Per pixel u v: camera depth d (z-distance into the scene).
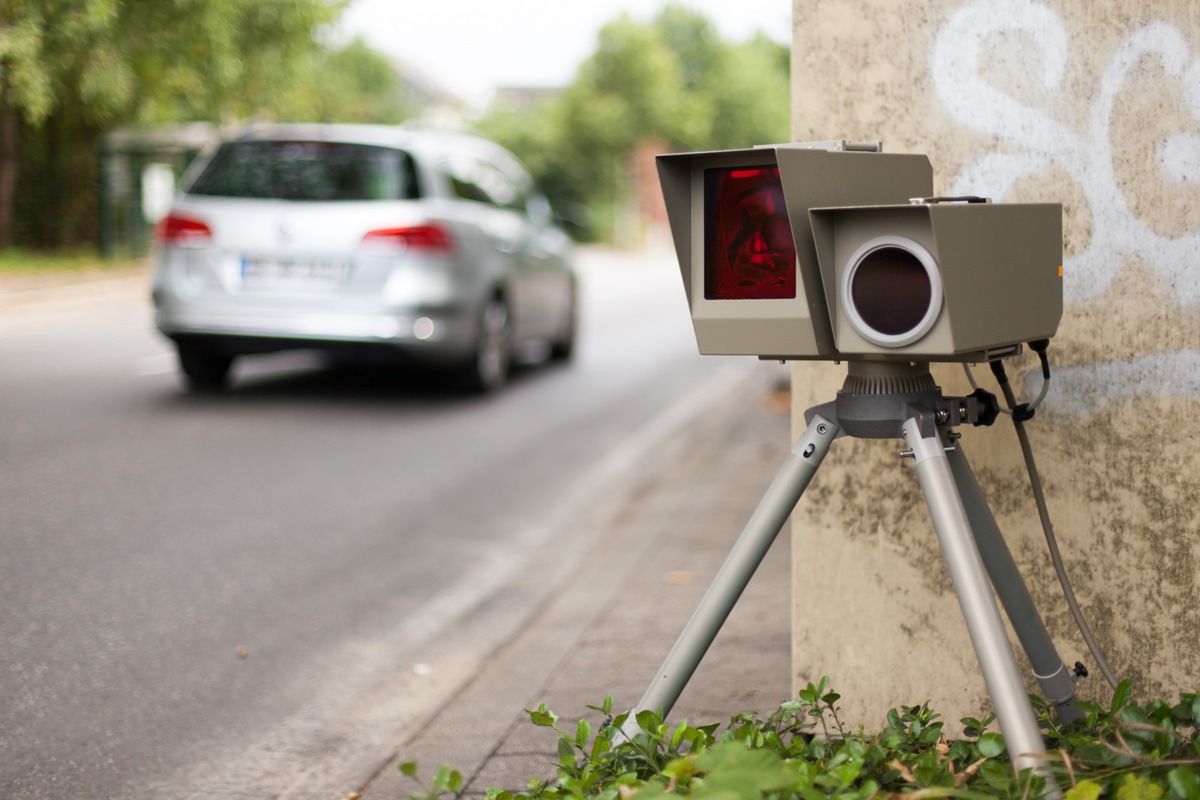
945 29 2.73
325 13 22.48
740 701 3.35
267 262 8.69
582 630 4.23
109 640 4.36
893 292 1.94
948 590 2.85
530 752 3.18
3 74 19.42
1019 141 2.70
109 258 24.94
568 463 7.56
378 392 9.78
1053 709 2.48
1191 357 2.61
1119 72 2.61
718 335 2.09
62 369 10.31
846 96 2.81
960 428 2.80
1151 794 1.96
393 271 8.60
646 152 73.19
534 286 10.77
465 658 4.26
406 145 9.02
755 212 2.05
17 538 5.52
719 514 5.95
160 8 20.44
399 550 5.62
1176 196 2.59
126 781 3.28
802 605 2.97
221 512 6.10
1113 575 2.72
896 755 2.35
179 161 25.72
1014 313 2.09
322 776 3.29
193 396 9.21
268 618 4.65
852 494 2.90
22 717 3.68
